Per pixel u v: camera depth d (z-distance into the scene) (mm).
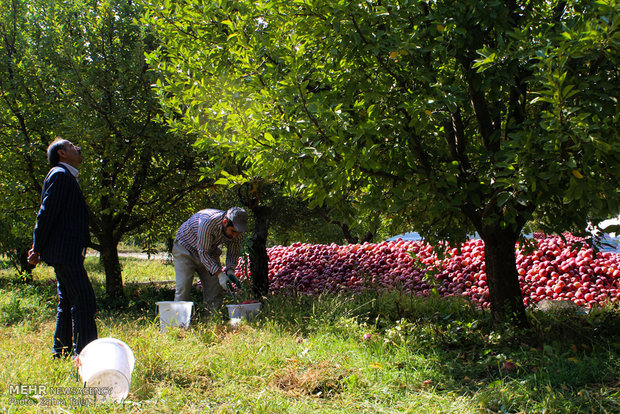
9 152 9078
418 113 3836
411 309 5656
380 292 7484
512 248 4969
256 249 7656
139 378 3289
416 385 3477
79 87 8219
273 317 5508
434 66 4430
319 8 3939
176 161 9070
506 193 3764
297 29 4320
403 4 3852
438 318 5406
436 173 4512
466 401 3125
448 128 5051
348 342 4566
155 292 9617
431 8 4262
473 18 3996
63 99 8398
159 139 8461
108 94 8617
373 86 4203
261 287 7578
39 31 9258
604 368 3619
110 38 9164
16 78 8695
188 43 5273
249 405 3016
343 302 6164
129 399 3049
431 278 5699
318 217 16969
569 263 7590
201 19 4754
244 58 4391
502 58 3721
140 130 8812
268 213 7855
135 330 4715
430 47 3914
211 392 3260
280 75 4359
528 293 7223
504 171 3775
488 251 5027
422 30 3982
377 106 4105
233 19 4625
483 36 4125
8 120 9258
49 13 9039
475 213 4883
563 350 4133
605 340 4336
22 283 11664
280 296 6930
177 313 5160
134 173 9555
